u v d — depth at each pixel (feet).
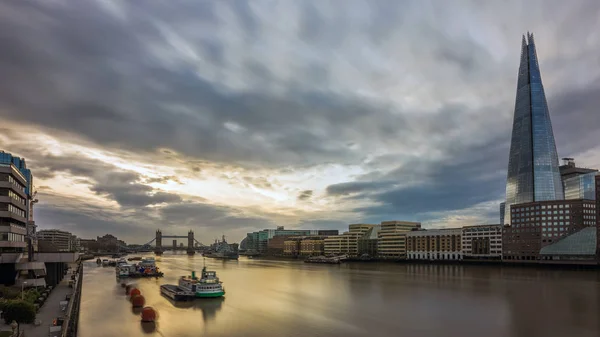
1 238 405.59
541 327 290.97
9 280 392.88
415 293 475.31
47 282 445.37
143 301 373.81
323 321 310.65
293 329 285.02
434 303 396.57
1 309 258.78
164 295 454.81
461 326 294.87
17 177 450.71
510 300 413.39
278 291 499.10
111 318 322.14
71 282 454.81
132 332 277.03
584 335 270.05
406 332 277.44
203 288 434.30
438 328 289.12
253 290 509.76
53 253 435.53
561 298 427.33
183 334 271.69
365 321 311.27
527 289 510.17
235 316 331.16
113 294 464.24
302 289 520.83
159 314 339.36
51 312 290.56
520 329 285.02
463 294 463.83
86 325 298.15
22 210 480.23
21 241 463.83
